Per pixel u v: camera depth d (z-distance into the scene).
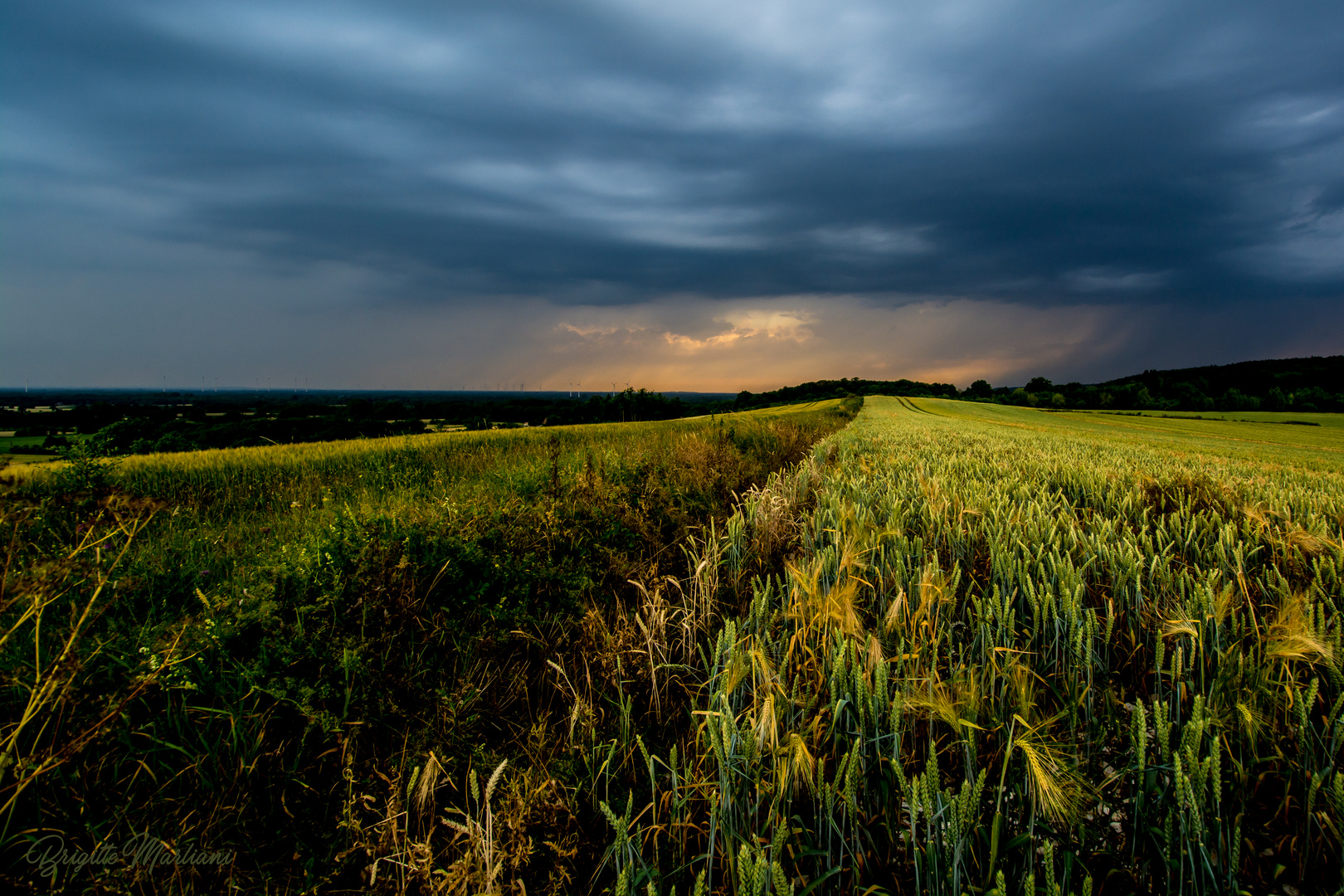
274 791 1.87
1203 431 42.56
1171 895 1.50
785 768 1.54
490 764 1.95
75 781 1.67
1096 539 3.39
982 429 25.03
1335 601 2.66
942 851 1.47
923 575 2.76
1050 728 1.92
